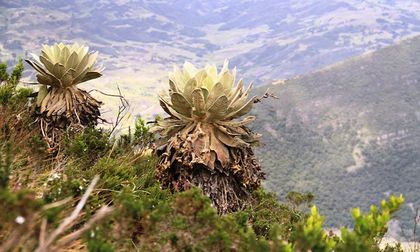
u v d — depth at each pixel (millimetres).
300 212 4816
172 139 4094
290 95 168625
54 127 5004
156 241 2480
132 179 4047
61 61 5254
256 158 4359
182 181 4023
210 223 2494
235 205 4051
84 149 4555
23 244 2041
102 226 2334
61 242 2119
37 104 5109
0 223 2012
